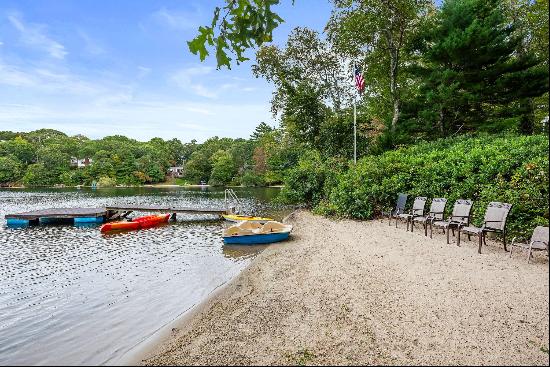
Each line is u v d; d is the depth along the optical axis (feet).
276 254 37.32
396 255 29.58
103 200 149.69
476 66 53.88
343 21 78.33
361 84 68.33
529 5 60.85
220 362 15.02
